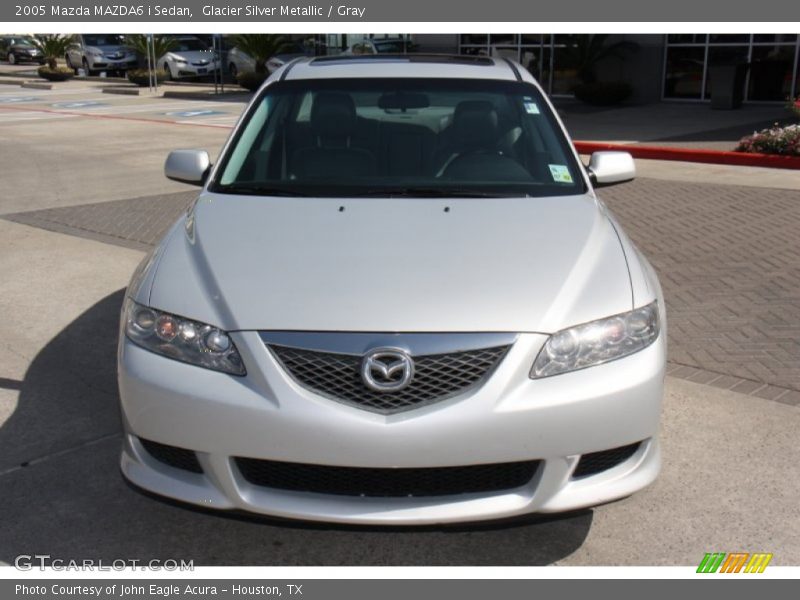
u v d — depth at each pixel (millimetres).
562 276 3115
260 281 3084
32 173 12125
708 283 6422
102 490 3621
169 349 2986
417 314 2896
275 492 2914
